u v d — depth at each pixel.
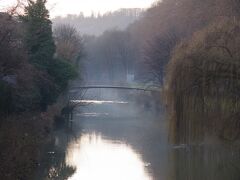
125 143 101.25
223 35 55.06
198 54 54.66
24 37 98.75
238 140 54.00
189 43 56.78
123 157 85.44
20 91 91.00
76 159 83.75
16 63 85.38
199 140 54.59
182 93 54.72
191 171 72.88
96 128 127.19
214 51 54.41
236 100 53.19
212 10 115.44
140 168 76.56
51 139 103.19
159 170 74.75
